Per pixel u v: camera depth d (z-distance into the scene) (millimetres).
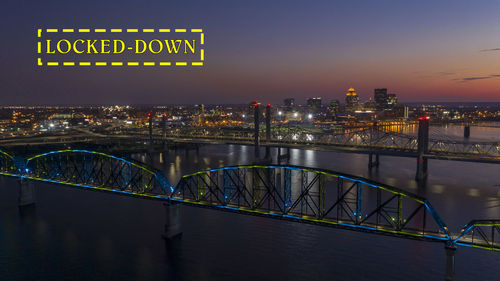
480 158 175750
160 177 97062
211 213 110625
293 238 90750
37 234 96188
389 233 67188
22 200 123562
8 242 90938
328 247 85375
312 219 74000
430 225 98875
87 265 77938
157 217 109438
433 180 171250
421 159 174875
